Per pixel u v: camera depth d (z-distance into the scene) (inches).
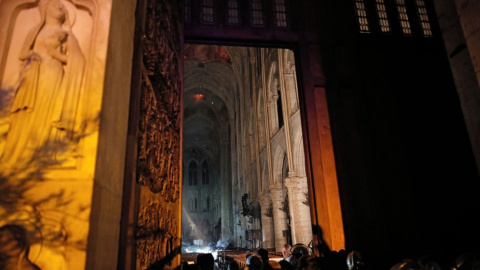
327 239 317.7
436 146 362.0
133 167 130.3
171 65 247.4
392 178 346.0
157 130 188.2
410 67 389.1
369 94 373.1
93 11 118.3
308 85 368.5
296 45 388.5
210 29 372.8
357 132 354.6
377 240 321.7
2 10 115.3
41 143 101.4
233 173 1734.7
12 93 107.4
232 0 390.9
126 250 118.6
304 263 159.6
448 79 389.1
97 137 102.2
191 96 1947.6
